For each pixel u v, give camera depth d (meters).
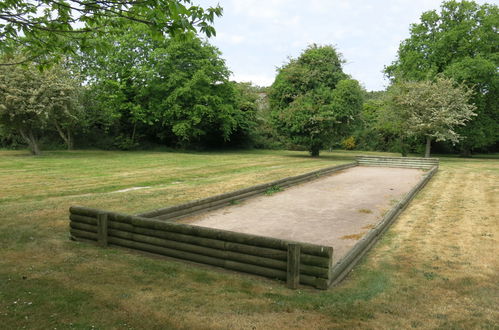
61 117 26.05
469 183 14.71
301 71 29.47
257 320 3.73
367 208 9.96
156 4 5.33
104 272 5.04
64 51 6.75
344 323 3.67
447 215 8.95
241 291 4.45
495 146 44.31
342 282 4.80
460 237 7.00
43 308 3.96
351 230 7.66
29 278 4.80
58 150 32.97
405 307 4.04
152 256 5.74
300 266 4.62
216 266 5.21
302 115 28.39
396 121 28.80
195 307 4.01
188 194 11.44
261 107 48.88
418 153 40.78
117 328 3.57
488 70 28.91
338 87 28.59
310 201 10.95
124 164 20.94
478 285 4.68
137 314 3.83
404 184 14.59
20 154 26.97
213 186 13.20
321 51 30.59
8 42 6.69
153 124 35.75
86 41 6.65
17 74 22.89
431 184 14.48
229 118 35.72
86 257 5.67
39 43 6.65
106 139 36.31
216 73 35.09
